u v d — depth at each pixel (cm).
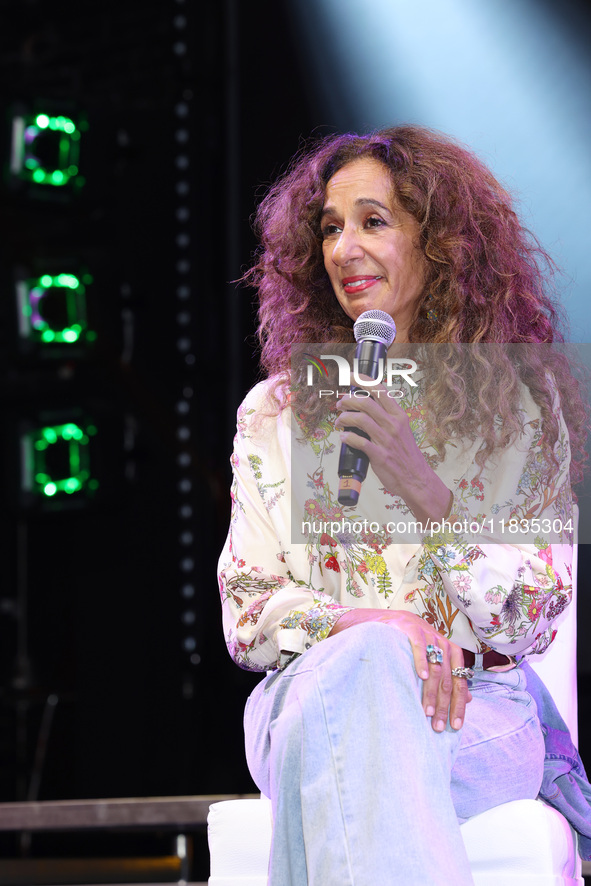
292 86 1559
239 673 1554
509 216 720
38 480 1656
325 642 577
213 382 1611
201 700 1566
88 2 1680
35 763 1574
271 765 559
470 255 688
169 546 1608
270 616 629
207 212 1619
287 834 547
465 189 690
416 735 529
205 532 1595
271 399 713
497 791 599
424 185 682
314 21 1547
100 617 1625
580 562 1398
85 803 978
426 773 520
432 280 689
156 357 1639
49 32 1703
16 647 1711
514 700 641
